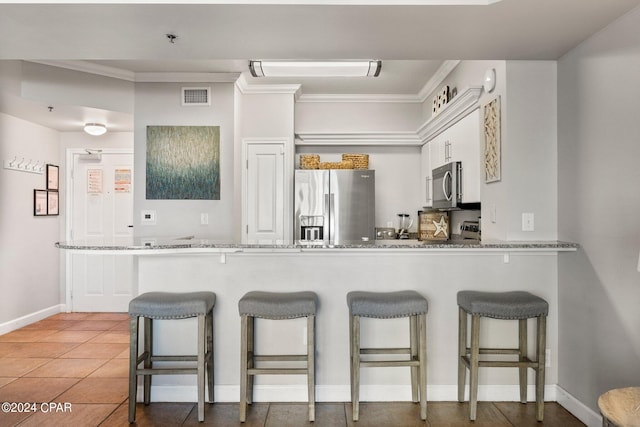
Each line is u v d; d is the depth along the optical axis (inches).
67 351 144.2
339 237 176.1
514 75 105.7
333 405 104.6
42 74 143.3
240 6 76.3
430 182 180.4
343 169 181.9
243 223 178.1
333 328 107.3
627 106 79.9
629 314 80.5
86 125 173.2
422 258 107.1
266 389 107.1
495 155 111.6
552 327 106.3
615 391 62.8
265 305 94.3
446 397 106.3
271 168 179.2
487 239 115.8
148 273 107.4
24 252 176.6
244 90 177.0
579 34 89.3
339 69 141.2
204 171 159.0
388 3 75.8
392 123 199.5
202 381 95.4
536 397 96.3
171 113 158.9
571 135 98.9
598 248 89.3
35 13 78.4
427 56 101.3
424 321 95.7
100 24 83.2
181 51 97.7
